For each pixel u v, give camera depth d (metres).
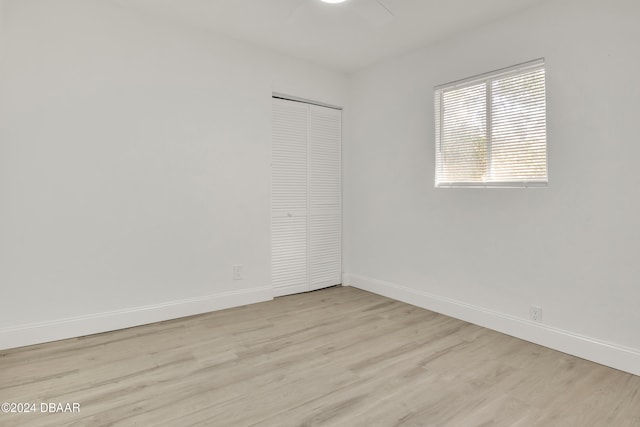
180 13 2.81
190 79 3.03
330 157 4.07
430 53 3.26
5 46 2.31
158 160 2.89
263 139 3.47
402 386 1.94
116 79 2.70
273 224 3.64
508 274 2.71
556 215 2.44
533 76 2.58
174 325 2.84
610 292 2.20
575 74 2.34
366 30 2.95
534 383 1.98
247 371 2.10
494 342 2.55
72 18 2.53
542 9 2.50
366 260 3.98
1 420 1.61
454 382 1.99
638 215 2.09
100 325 2.67
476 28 2.90
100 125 2.64
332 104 4.00
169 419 1.63
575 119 2.34
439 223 3.20
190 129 3.04
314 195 3.95
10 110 2.33
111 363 2.18
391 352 2.38
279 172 3.66
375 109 3.82
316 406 1.75
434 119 3.23
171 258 2.98
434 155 3.23
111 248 2.71
